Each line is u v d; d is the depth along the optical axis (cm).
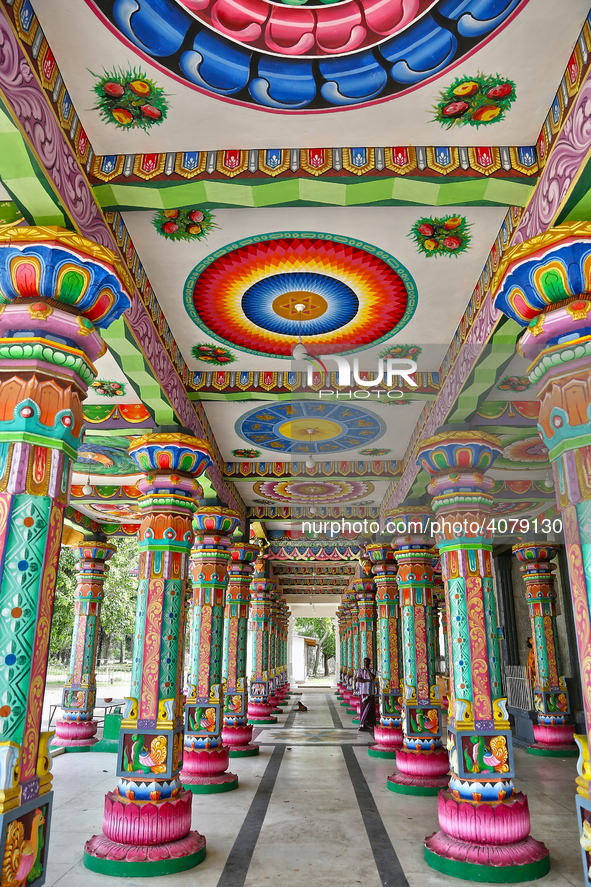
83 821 607
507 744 509
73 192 329
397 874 464
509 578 1498
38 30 280
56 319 320
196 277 477
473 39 285
